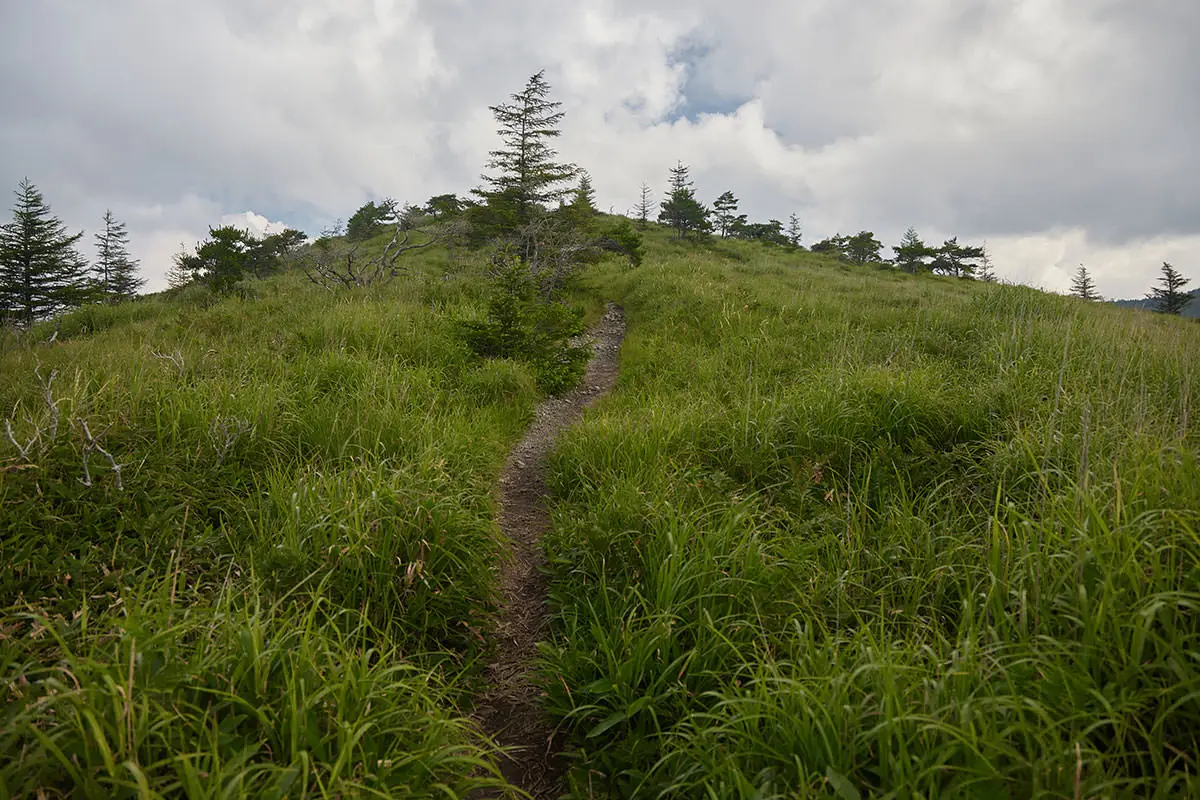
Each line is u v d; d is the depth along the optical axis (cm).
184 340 862
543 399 893
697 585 327
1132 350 636
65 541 331
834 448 506
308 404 570
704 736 239
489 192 2670
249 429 477
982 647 256
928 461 479
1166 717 209
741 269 2508
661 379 868
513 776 271
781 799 199
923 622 297
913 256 6066
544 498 546
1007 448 431
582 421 704
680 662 292
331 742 226
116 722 198
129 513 361
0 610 258
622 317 1688
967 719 200
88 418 434
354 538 355
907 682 236
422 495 400
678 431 561
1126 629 231
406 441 517
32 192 4484
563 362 1005
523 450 690
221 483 419
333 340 843
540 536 481
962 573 321
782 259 4453
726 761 223
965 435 517
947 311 1054
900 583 332
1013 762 197
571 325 1056
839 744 212
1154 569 243
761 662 260
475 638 351
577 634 333
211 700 229
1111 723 207
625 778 256
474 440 603
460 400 745
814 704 231
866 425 529
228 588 283
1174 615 231
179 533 354
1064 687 217
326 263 1573
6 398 502
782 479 484
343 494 392
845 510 414
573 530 418
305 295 1330
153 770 196
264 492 417
